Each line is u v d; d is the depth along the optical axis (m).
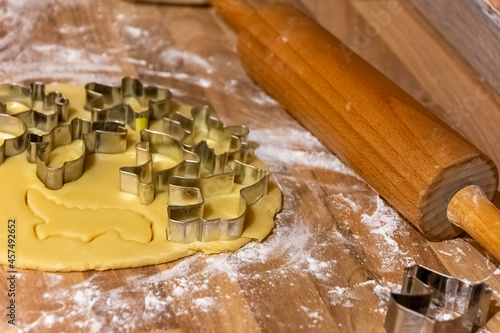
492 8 0.74
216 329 0.58
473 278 0.63
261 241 0.64
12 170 0.66
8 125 0.70
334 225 0.67
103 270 0.61
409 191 0.63
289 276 0.62
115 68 0.84
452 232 0.65
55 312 0.58
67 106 0.73
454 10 0.79
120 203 0.65
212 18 0.96
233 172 0.67
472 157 0.62
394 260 0.64
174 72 0.85
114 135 0.69
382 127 0.66
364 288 0.62
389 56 0.84
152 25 0.93
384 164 0.66
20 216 0.63
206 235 0.63
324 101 0.71
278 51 0.77
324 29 0.79
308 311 0.59
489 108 0.75
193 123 0.73
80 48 0.87
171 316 0.58
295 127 0.78
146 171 0.66
